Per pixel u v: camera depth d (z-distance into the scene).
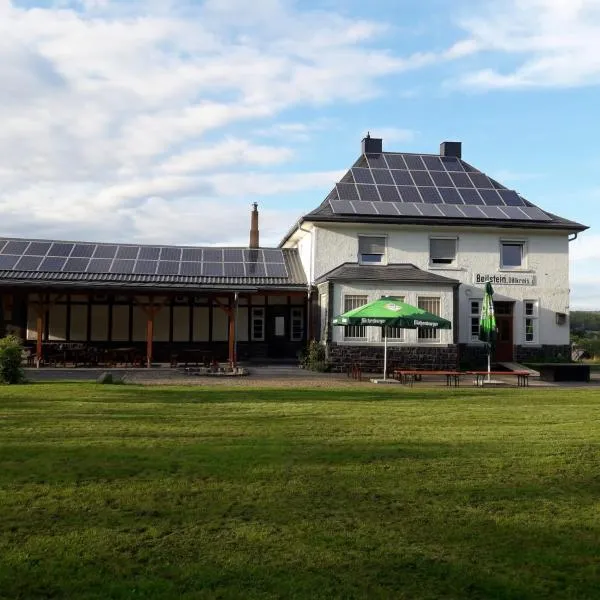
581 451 8.30
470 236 26.86
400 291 23.42
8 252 26.69
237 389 15.99
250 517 5.59
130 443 8.55
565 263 27.39
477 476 7.00
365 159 30.31
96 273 25.88
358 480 6.78
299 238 29.78
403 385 18.30
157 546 4.92
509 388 18.08
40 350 23.09
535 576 4.50
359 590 4.24
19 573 4.43
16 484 6.50
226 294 23.50
